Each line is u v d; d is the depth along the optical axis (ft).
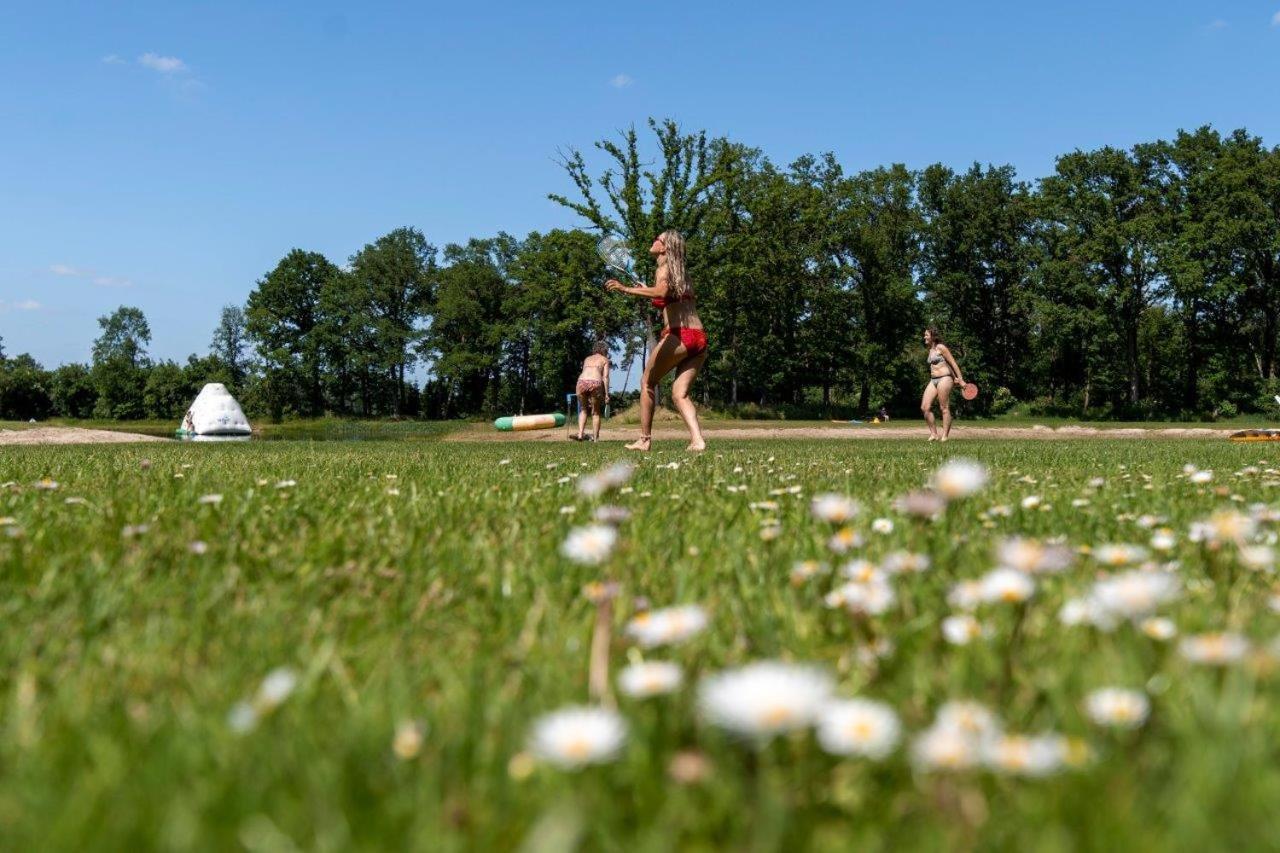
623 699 4.38
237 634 5.98
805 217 189.78
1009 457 26.66
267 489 14.30
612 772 3.61
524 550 8.96
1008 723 4.11
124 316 401.90
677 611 5.27
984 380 213.05
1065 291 193.88
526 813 3.28
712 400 222.28
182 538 9.49
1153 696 4.32
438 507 12.35
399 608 6.71
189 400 317.63
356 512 11.80
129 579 7.39
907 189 217.15
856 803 3.38
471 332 265.34
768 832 3.04
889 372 205.16
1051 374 223.30
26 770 3.62
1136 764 3.57
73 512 11.78
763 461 24.12
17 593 7.04
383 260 276.62
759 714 2.84
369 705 4.37
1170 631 5.00
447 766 3.67
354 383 274.36
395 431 118.83
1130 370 199.52
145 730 4.11
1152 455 28.66
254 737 3.94
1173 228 188.85
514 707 4.38
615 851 3.01
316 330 261.44
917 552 8.52
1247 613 6.09
